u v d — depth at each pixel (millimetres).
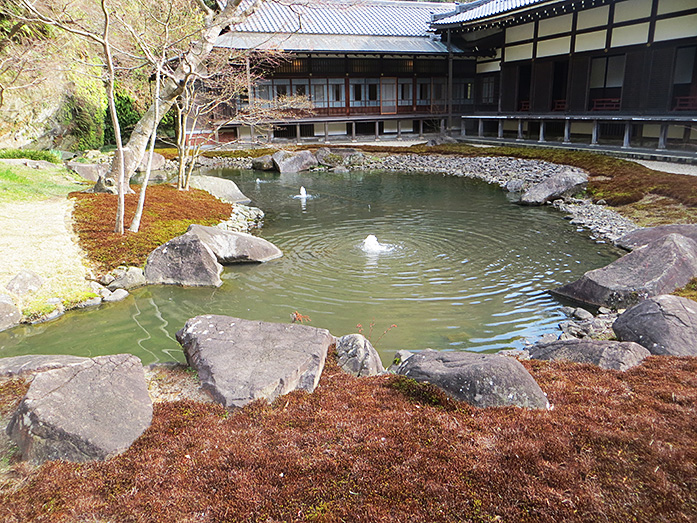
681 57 23516
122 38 16266
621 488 3289
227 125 32625
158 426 4305
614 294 8172
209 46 13773
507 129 34375
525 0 26781
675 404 4395
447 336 7426
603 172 19594
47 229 12000
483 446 3861
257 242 11367
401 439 3996
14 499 3445
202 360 5223
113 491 3510
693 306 6301
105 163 24891
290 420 4359
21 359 5598
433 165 26734
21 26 15430
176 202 16062
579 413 4297
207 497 3424
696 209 13844
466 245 12109
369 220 15078
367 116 34469
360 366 5629
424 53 33688
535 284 9484
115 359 4938
